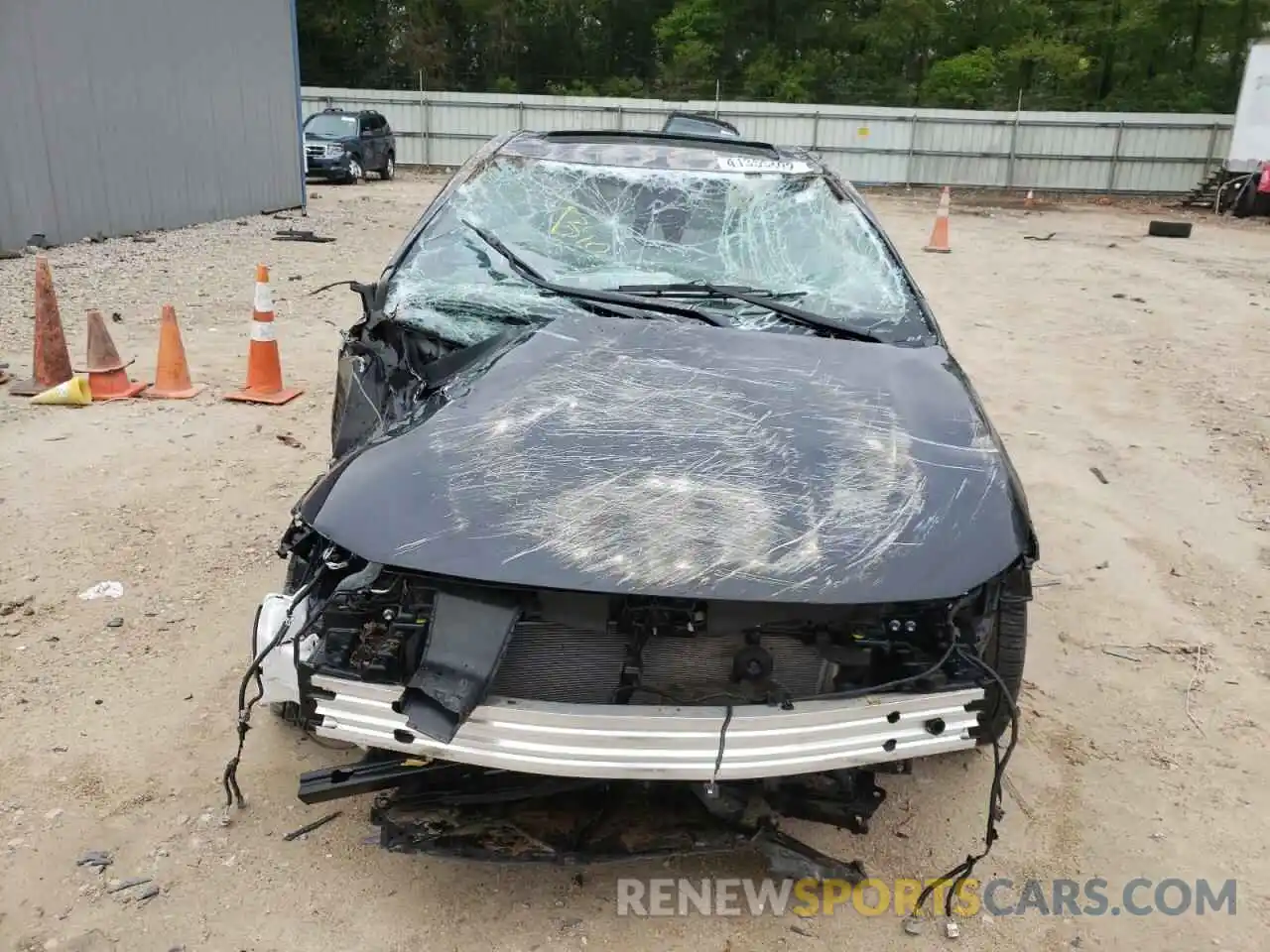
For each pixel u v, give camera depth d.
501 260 3.43
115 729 2.99
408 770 2.30
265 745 2.96
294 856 2.57
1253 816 2.97
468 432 2.51
